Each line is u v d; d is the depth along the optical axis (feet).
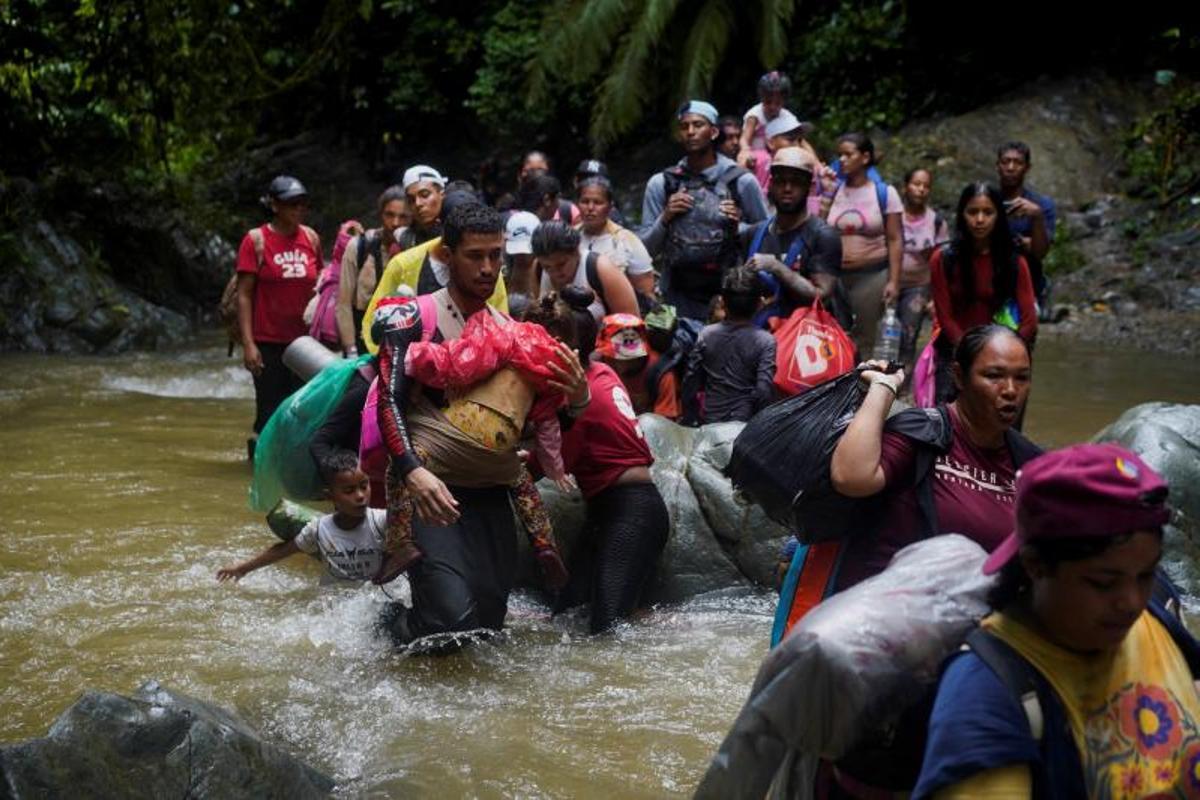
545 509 19.75
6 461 29.37
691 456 22.00
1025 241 28.40
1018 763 7.64
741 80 70.59
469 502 18.29
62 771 11.66
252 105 64.59
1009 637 8.00
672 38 65.72
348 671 17.61
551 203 34.32
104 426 33.78
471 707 16.55
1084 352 44.11
